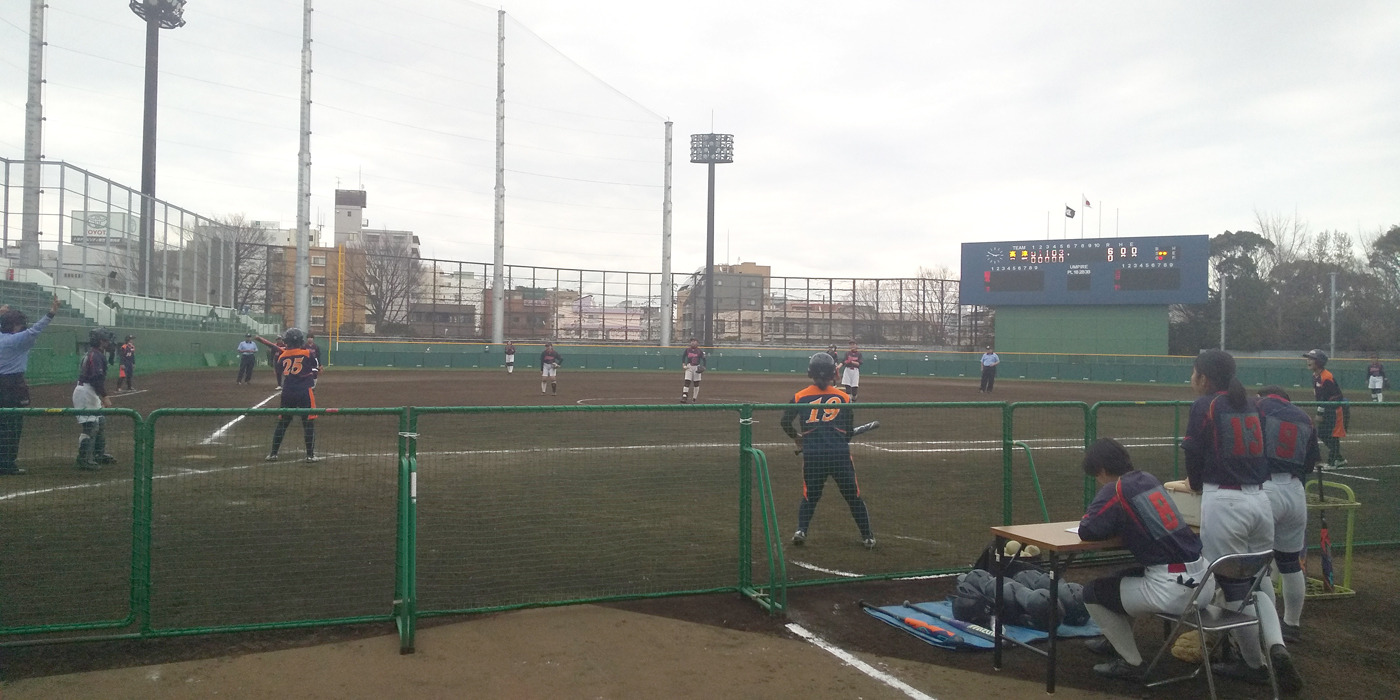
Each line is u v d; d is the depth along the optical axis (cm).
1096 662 517
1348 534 677
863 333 6756
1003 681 482
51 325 2586
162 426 1262
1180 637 536
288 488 893
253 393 2397
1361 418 1936
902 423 1551
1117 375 4459
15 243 3084
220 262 4978
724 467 1067
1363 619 612
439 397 2483
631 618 567
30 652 485
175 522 754
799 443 768
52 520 745
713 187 5516
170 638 507
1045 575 592
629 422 1054
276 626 521
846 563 710
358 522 765
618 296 6719
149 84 4059
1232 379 529
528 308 8031
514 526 777
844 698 450
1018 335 4819
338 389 2805
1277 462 549
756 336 7012
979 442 1304
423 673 467
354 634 523
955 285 6606
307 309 4203
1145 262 4522
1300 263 6062
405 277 7338
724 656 505
